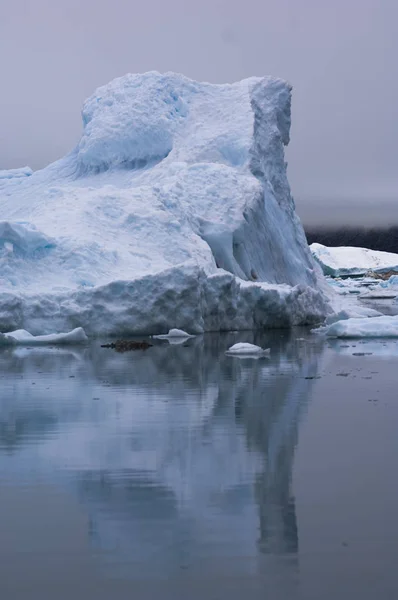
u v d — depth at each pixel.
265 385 17.86
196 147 55.28
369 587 6.15
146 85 60.38
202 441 11.54
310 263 61.53
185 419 13.40
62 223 39.66
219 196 49.06
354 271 196.12
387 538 7.17
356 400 15.51
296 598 5.98
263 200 51.69
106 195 42.44
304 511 8.01
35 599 6.04
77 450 10.96
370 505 8.18
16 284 34.03
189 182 49.72
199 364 22.59
